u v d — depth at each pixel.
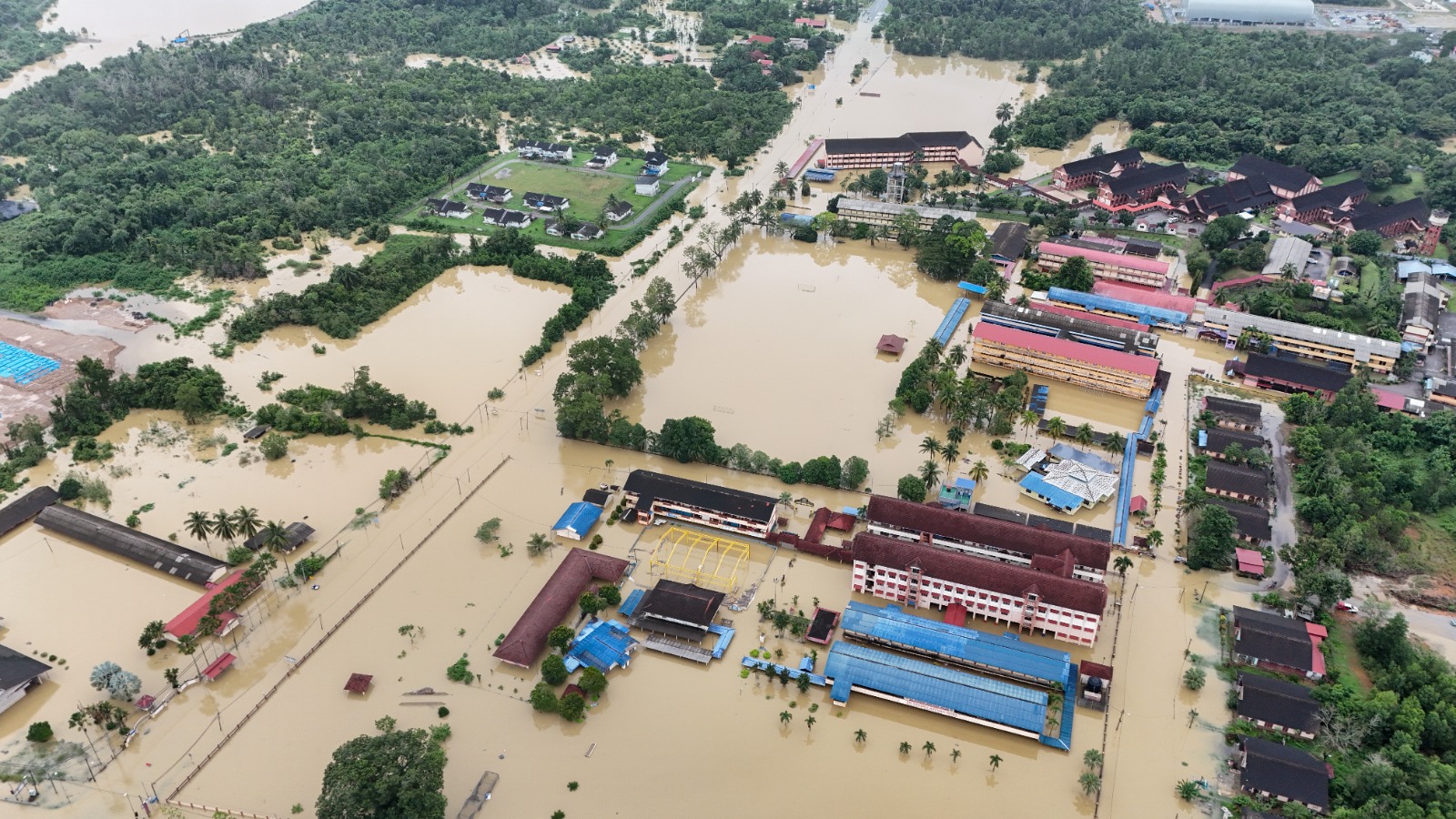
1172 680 196.50
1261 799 171.12
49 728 181.88
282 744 182.25
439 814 161.00
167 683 194.38
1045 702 184.88
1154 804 171.88
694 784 175.25
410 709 189.62
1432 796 163.25
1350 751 178.12
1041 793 174.62
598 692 191.62
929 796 173.62
